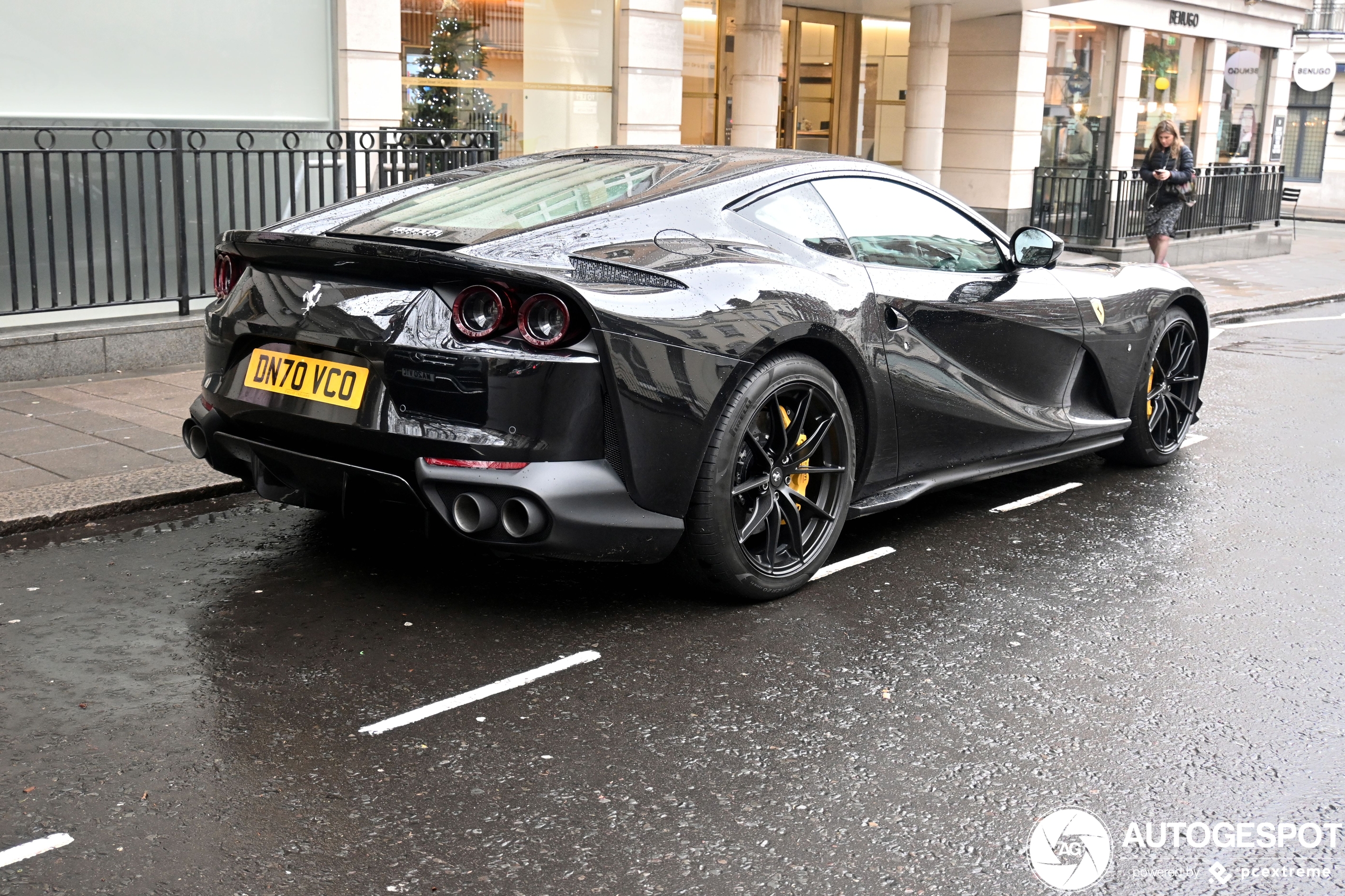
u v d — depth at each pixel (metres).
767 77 13.94
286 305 4.00
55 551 4.56
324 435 3.88
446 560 4.58
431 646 3.82
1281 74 24.84
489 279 3.64
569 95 12.00
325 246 3.86
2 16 7.63
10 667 3.59
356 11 9.48
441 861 2.69
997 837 2.85
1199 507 5.67
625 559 3.88
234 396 4.11
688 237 4.12
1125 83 20.28
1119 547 5.04
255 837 2.76
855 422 4.58
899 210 4.96
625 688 3.58
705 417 3.92
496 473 3.66
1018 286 5.34
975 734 3.36
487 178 4.65
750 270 4.14
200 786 2.97
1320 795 3.08
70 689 3.46
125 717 3.30
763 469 4.21
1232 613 4.32
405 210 4.31
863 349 4.46
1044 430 5.46
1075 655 3.92
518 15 11.45
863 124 17.81
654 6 12.31
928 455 4.91
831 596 4.39
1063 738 3.35
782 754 3.22
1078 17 18.94
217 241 7.88
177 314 7.95
